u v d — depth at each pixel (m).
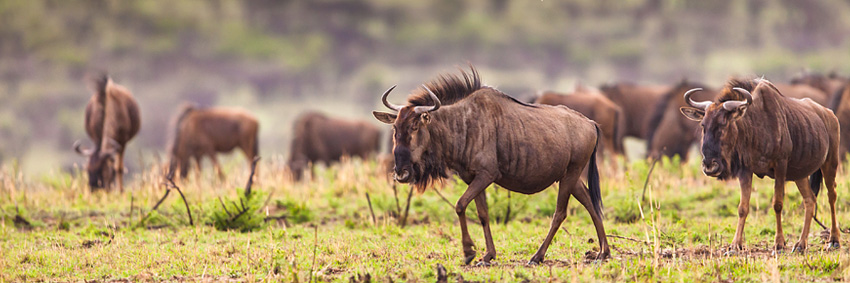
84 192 53.53
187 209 43.34
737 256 31.31
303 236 40.12
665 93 76.62
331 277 29.92
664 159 55.78
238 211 43.28
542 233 39.53
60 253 35.59
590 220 43.25
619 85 82.56
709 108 33.22
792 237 37.50
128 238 39.88
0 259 33.56
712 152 32.47
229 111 84.44
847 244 35.22
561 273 29.08
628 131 82.00
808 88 71.81
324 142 97.50
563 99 68.88
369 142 100.38
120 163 60.75
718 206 45.97
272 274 30.30
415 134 30.23
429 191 49.53
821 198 43.62
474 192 30.53
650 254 32.38
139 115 63.62
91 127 59.34
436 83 31.62
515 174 30.97
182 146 81.25
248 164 74.38
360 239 38.97
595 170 32.91
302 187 57.31
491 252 31.55
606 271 28.94
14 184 53.03
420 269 30.59
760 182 49.62
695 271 28.75
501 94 31.77
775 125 33.28
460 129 30.83
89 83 60.94
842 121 60.59
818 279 27.73
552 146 31.00
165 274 31.48
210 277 30.66
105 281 30.70
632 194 43.84
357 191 53.56
